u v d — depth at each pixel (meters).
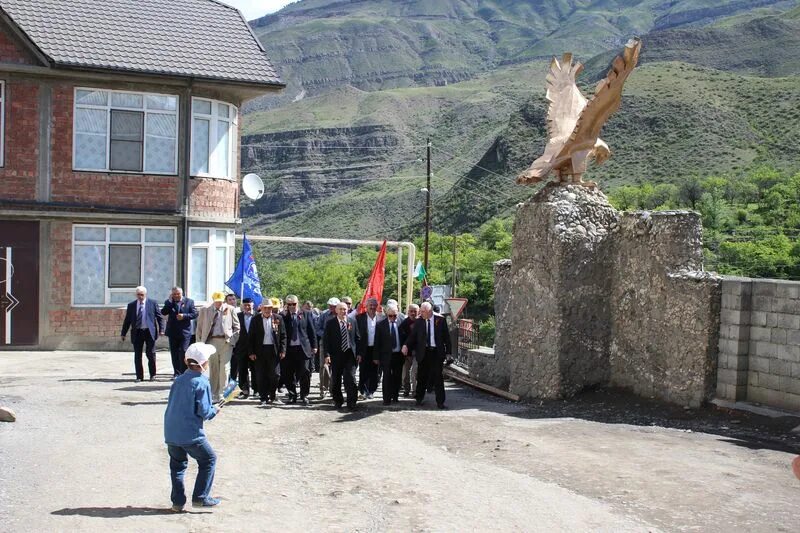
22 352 24.22
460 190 139.25
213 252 27.30
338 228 181.88
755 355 14.13
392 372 17.08
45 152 24.86
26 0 26.84
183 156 26.41
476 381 20.52
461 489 9.79
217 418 14.38
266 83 27.02
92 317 25.39
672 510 8.79
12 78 24.52
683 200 90.62
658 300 15.77
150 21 27.81
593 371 16.95
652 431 13.21
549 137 17.88
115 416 13.96
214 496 9.48
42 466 10.53
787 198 87.19
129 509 8.82
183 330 18.22
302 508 9.08
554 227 16.88
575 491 9.64
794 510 8.76
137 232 25.98
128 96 25.80
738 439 12.47
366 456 11.58
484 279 86.88
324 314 19.14
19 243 24.69
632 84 141.75
